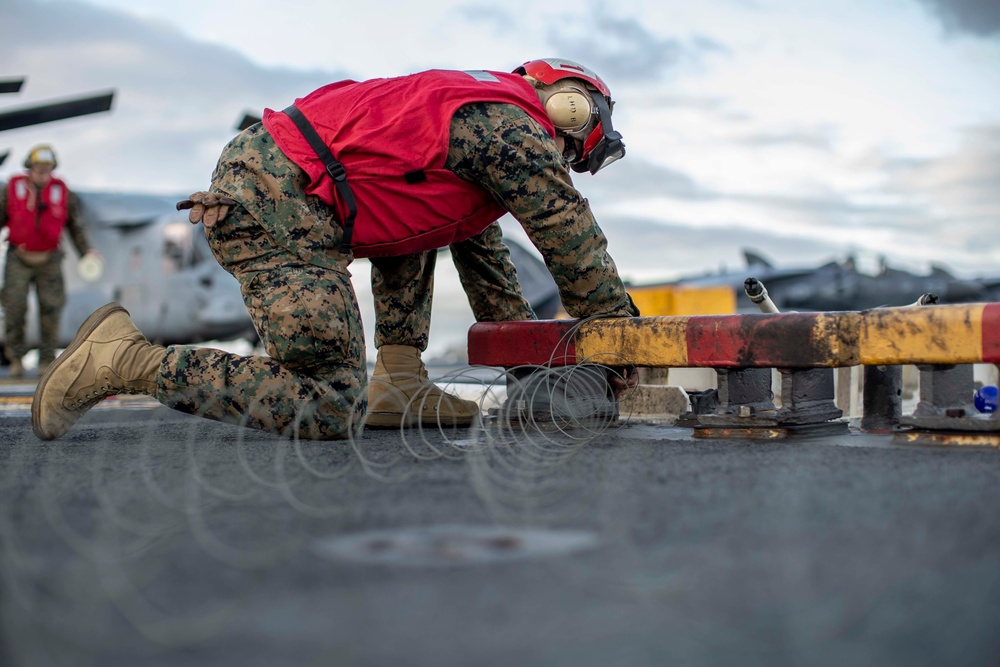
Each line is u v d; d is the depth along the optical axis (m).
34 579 1.25
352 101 3.03
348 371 2.98
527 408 3.38
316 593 1.17
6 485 2.03
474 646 0.99
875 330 2.71
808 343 2.77
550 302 14.62
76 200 9.45
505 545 1.40
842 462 2.26
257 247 2.91
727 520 1.56
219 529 1.54
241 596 1.16
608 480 1.98
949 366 2.68
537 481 2.00
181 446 2.87
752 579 1.21
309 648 0.98
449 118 2.95
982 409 3.06
